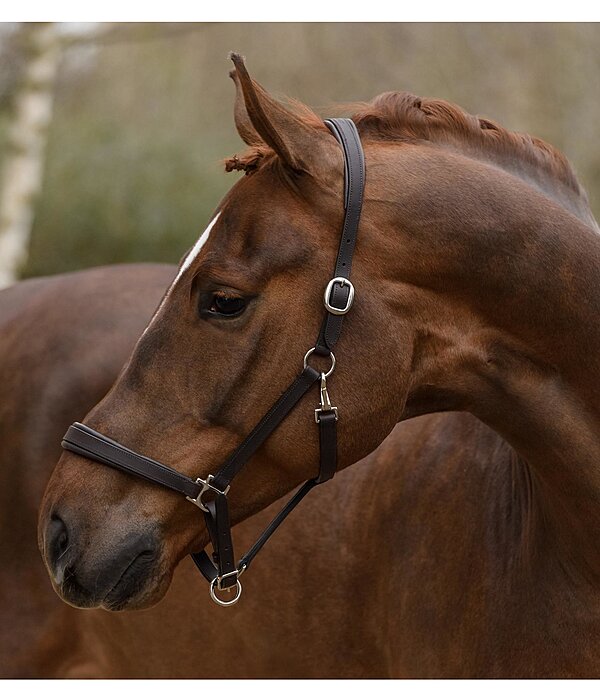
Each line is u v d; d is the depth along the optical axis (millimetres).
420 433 3775
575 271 2965
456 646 3436
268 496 2996
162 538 2941
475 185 2975
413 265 2914
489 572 3375
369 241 2891
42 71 12375
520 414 3070
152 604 2965
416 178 2955
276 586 3930
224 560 2971
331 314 2836
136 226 16844
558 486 3109
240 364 2848
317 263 2852
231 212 2914
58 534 2959
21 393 4488
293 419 2877
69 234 16922
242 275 2826
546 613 3232
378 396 2895
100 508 2914
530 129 15469
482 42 15750
